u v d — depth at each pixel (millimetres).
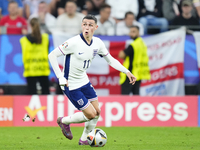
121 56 33344
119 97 29062
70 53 15953
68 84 16312
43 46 32844
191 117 29125
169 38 33469
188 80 33656
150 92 33438
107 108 29000
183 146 17328
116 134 23406
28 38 32625
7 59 32781
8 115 28984
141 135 22828
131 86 33062
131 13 36750
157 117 29062
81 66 16062
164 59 33500
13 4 37688
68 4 36812
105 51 16906
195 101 29172
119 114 29031
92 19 15648
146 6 39000
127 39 33312
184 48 33656
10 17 38156
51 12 38812
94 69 33188
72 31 35281
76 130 25984
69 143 18500
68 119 17031
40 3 38562
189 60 33625
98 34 35062
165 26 37281
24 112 29078
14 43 32781
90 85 16797
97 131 16859
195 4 38094
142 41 33250
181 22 38000
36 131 25203
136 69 33250
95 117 17031
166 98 29078
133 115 29000
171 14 38594
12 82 32844
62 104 28875
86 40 15844
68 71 16172
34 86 32969
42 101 29000
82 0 39531
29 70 32812
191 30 34094
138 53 33188
